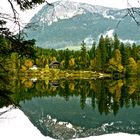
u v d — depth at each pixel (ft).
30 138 73.67
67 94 228.84
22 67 369.50
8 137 67.31
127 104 170.50
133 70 377.91
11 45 27.73
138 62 379.35
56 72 413.80
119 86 265.75
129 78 371.76
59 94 229.86
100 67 398.01
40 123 135.74
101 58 395.75
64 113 161.68
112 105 169.27
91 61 410.72
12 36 27.20
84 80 349.41
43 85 287.07
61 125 139.33
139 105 166.50
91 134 122.31
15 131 72.79
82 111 163.12
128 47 387.96
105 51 393.29
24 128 79.05
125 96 200.03
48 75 410.93
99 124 133.90
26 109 167.43
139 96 198.90
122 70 378.94
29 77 382.01
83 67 428.15
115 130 119.34
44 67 426.51
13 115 86.28
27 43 27.86
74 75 414.82
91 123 137.59
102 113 152.97
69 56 443.32
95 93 224.33
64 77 401.08
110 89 242.78
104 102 180.86
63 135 125.39
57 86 280.10
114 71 382.63
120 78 373.61
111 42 394.11
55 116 155.53
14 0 26.73
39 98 210.59
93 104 178.70
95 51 416.05
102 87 261.03
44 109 171.73
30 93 227.81
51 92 239.91
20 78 354.54
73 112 162.61
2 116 74.08
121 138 92.38
